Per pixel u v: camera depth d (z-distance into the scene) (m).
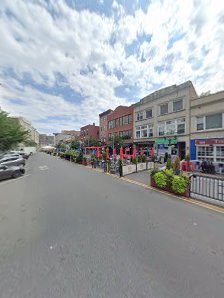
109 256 2.92
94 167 16.61
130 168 12.55
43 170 14.99
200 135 16.16
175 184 6.86
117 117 32.78
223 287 2.25
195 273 2.51
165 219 4.51
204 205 5.62
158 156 20.31
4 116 20.83
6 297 2.10
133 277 2.42
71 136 84.00
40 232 3.84
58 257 2.90
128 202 5.96
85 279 2.39
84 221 4.41
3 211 5.26
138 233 3.76
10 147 26.94
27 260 2.83
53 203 5.92
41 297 2.09
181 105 19.05
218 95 14.51
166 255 2.95
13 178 11.42
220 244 3.30
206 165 12.64
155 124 22.72
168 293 2.15
